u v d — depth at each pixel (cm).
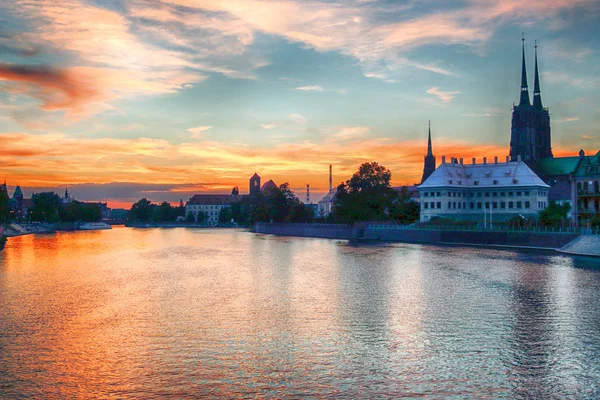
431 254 12038
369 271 8981
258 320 5322
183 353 4262
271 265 10219
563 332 4788
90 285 7694
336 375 3766
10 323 5247
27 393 3500
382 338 4638
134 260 11588
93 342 4569
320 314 5581
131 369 3906
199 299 6481
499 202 18988
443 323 5144
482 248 13712
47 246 16500
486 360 4038
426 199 19338
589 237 11969
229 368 3912
